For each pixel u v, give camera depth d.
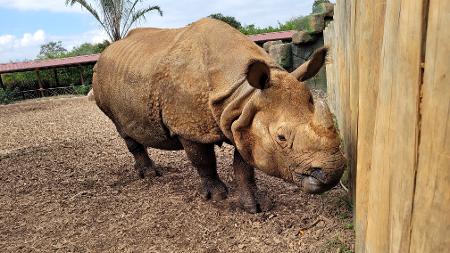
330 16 11.69
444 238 1.72
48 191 5.62
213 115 3.81
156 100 4.30
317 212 4.13
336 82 4.96
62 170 6.64
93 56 26.95
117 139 9.08
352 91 3.29
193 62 4.04
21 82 27.84
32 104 22.08
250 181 4.38
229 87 3.71
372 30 2.52
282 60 12.45
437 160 1.69
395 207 2.03
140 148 5.84
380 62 2.28
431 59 1.67
